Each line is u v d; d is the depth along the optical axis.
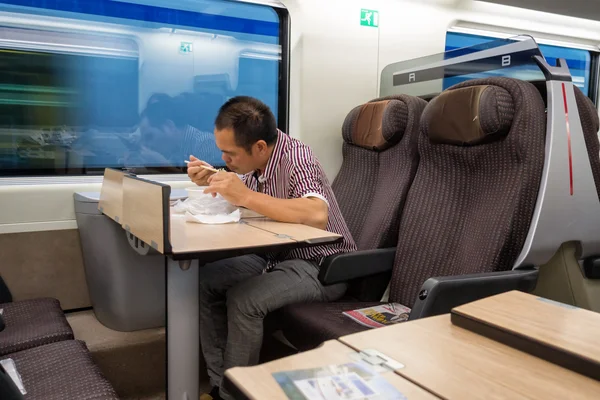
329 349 0.87
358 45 2.97
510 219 1.77
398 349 0.87
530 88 1.84
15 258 2.31
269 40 2.79
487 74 2.40
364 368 0.79
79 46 2.35
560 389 0.74
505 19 3.39
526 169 1.78
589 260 1.97
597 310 2.02
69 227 2.38
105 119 2.44
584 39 3.79
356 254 2.06
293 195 2.03
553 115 1.81
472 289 1.66
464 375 0.78
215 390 2.15
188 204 1.94
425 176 2.17
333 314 1.89
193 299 1.58
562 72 1.91
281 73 2.84
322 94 2.91
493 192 1.88
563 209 1.83
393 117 2.32
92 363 1.53
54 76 2.32
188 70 2.60
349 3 2.91
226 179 1.81
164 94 2.56
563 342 0.84
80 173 2.42
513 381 0.76
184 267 1.52
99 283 2.36
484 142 1.91
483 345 0.90
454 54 2.62
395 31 3.07
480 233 1.87
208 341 2.12
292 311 1.92
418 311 1.60
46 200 2.31
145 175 2.56
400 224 2.20
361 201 2.52
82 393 1.32
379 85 3.08
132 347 2.27
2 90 2.23
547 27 3.58
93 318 2.49
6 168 2.28
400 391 0.72
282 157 2.05
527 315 0.98
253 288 1.87
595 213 1.94
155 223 1.37
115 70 2.44
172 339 1.58
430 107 2.11
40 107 2.30
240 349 1.86
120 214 1.80
